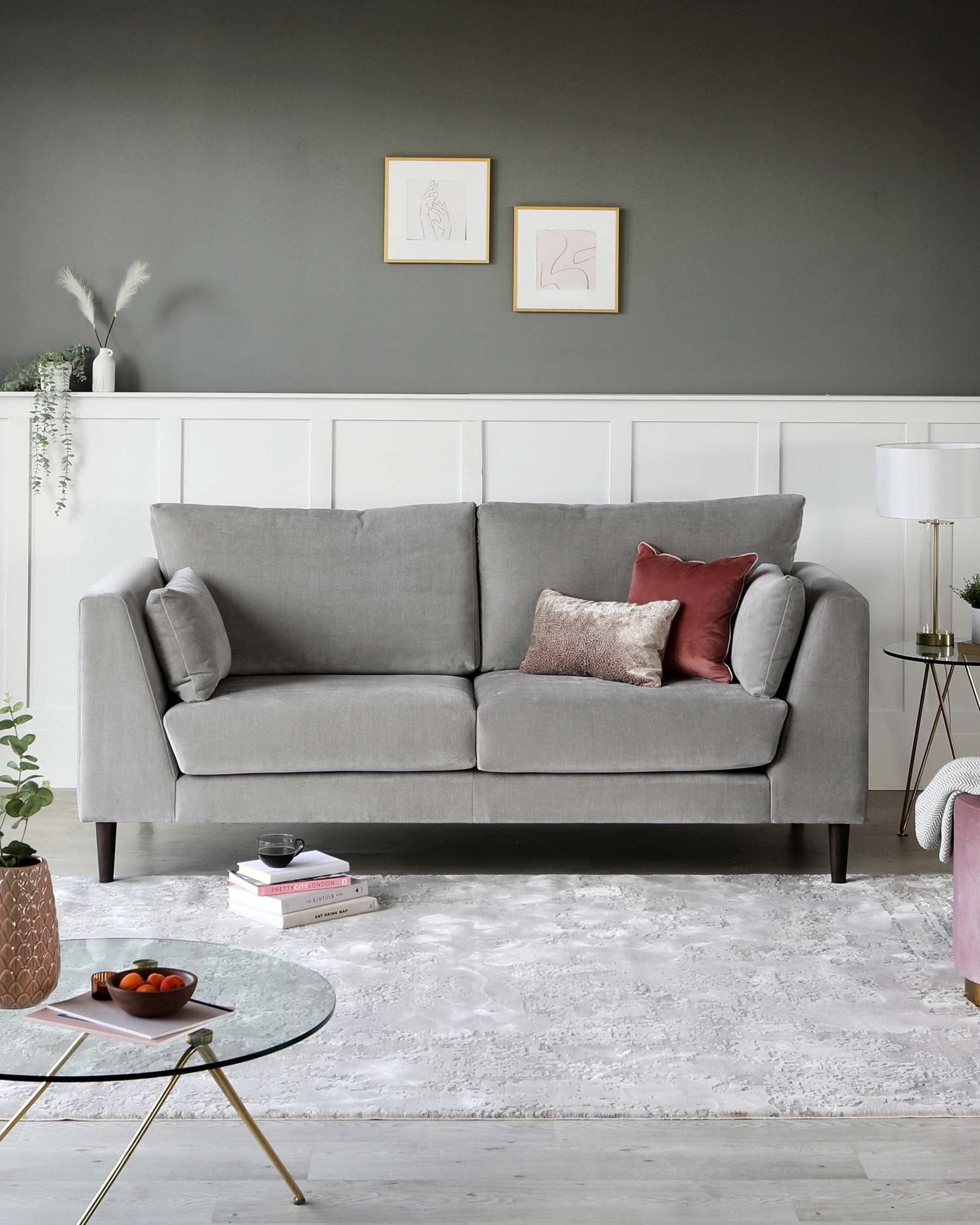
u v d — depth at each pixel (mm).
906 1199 1900
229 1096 1862
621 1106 2150
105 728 3377
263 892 3053
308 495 4535
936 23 4578
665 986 2678
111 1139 2057
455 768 3422
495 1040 2404
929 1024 2498
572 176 4602
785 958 2846
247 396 4484
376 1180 1939
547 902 3242
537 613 3924
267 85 4547
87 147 4551
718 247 4633
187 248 4590
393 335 4633
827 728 3434
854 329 4656
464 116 4574
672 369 4660
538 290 4617
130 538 4516
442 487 4551
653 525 4086
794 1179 1954
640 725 3389
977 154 4609
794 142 4605
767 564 3904
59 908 3150
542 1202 1886
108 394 4453
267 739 3375
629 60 4574
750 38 4578
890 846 3857
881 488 4051
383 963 2791
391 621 4000
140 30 4523
